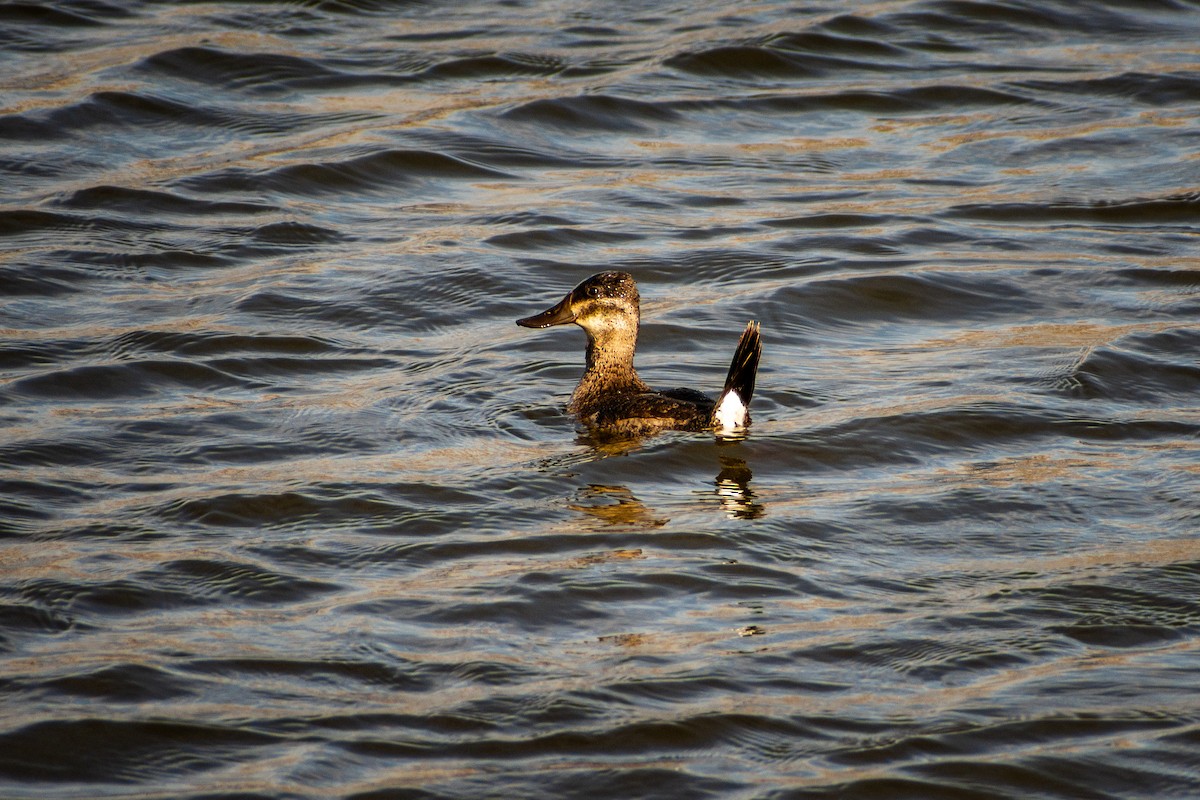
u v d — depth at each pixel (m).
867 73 25.16
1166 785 7.56
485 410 13.38
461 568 10.05
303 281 16.70
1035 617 9.38
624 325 13.54
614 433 12.77
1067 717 8.16
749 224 19.11
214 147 21.25
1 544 10.26
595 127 22.80
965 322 16.03
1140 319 15.75
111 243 17.69
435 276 17.00
